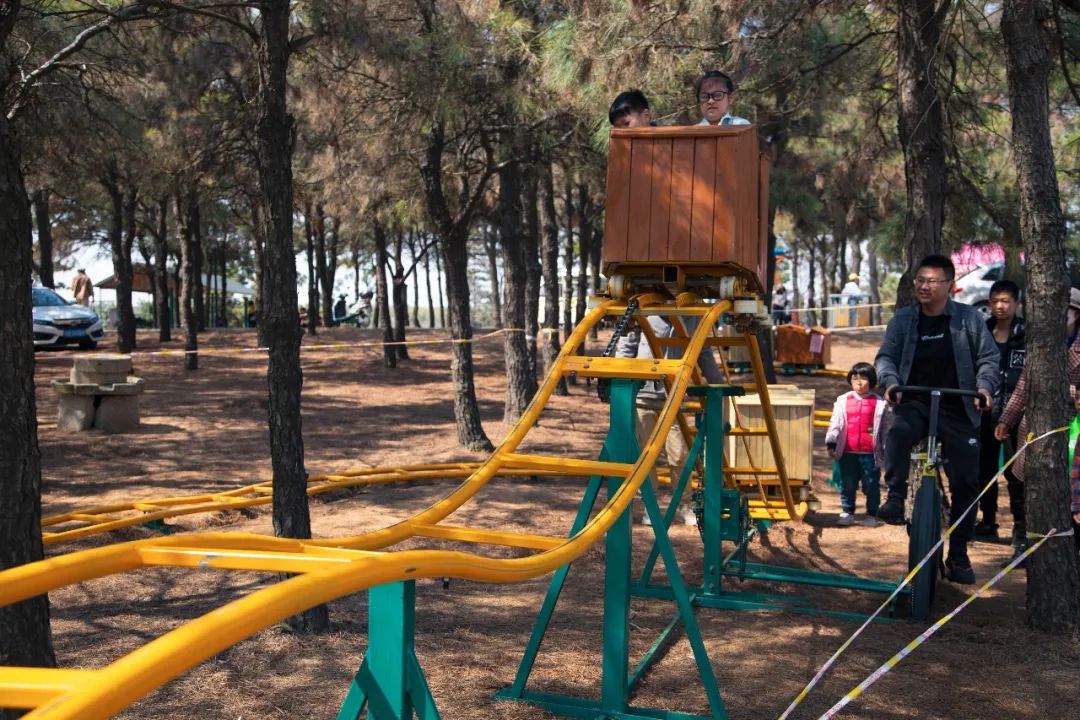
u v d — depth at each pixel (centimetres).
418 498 866
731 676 457
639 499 895
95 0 777
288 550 248
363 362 2214
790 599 595
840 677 453
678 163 489
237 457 1114
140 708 391
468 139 1176
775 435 610
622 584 407
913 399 578
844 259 3844
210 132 1312
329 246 3381
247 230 2638
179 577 614
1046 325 509
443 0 946
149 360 2147
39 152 959
